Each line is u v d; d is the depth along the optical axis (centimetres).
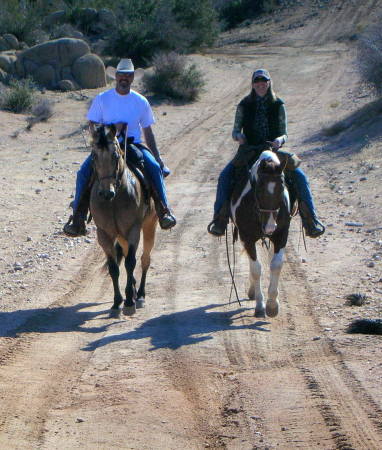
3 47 4875
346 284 1095
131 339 887
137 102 1045
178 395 693
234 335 887
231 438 600
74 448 588
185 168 2442
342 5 7294
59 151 2733
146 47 5256
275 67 5084
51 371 784
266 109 988
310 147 2631
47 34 5466
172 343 860
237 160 977
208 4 6084
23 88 3634
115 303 1012
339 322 920
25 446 593
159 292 1127
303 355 800
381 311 949
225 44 6469
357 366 745
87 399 693
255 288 983
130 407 666
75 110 3662
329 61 5153
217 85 4581
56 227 1605
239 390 701
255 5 7912
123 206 966
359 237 1400
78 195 1028
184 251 1377
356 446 564
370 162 2177
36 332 937
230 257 1323
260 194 885
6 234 1540
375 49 3039
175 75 4144
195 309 1025
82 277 1229
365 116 2795
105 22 5738
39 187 2080
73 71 4334
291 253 1308
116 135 1001
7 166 2400
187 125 3366
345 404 650
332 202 1755
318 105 3666
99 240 1006
